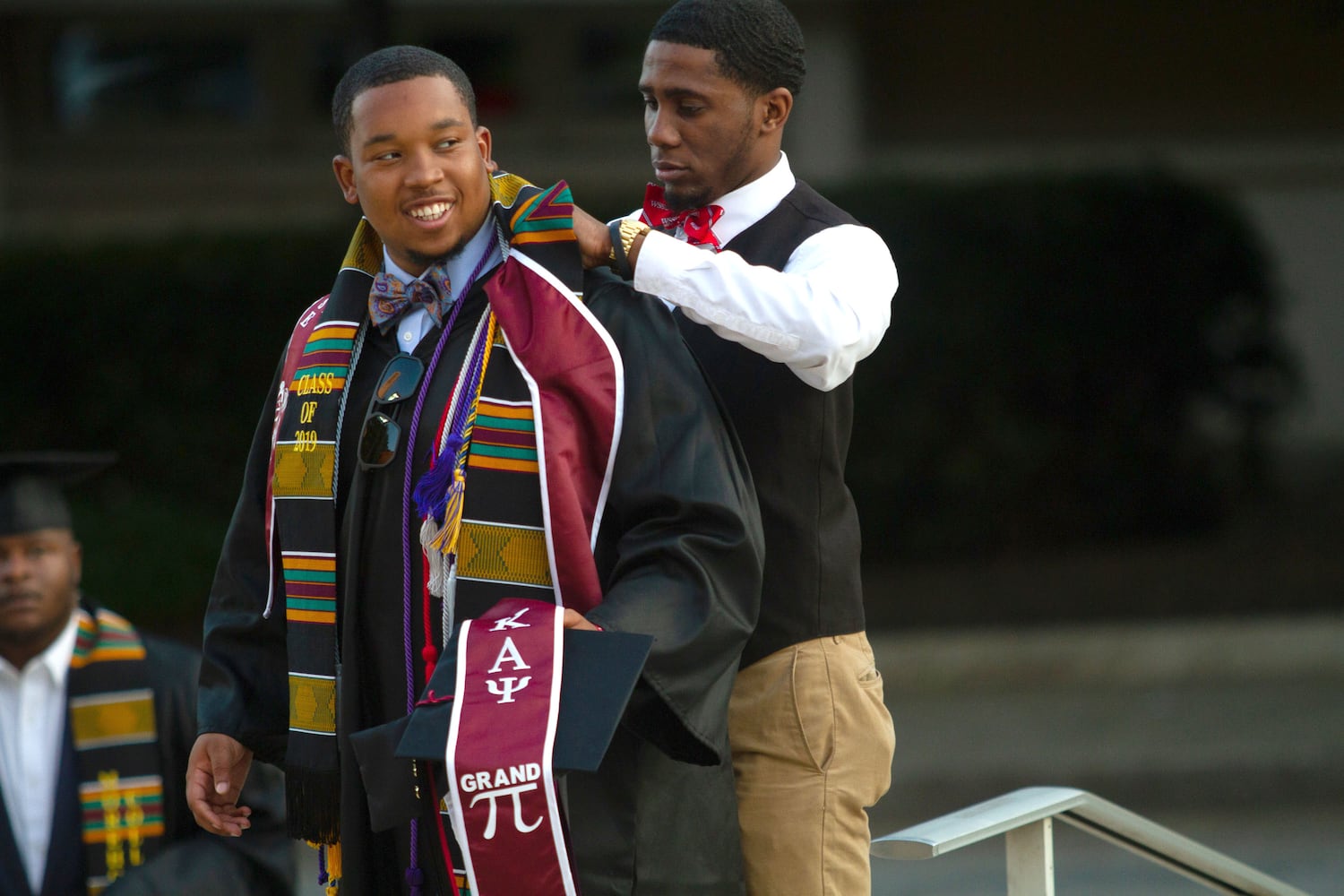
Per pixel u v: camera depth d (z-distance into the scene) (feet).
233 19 110.42
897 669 77.51
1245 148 112.68
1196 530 95.04
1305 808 64.44
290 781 23.45
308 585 23.41
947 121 111.86
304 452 23.53
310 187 110.93
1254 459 96.48
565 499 22.02
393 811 20.99
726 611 21.77
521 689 20.44
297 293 89.86
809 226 27.09
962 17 111.14
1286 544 92.63
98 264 89.25
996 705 74.33
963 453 91.15
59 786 34.50
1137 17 111.55
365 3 67.72
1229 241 92.63
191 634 80.07
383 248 24.30
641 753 22.63
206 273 89.35
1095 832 28.22
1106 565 90.63
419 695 22.74
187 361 89.35
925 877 56.59
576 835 22.02
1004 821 25.05
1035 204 90.74
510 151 110.83
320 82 111.14
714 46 26.48
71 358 88.74
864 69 110.93
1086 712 72.38
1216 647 77.30
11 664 34.81
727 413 23.62
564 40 110.73
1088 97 112.16
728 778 23.48
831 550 26.68
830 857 26.17
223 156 111.14
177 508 87.35
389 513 22.95
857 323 24.90
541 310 22.48
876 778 27.12
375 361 23.82
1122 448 92.89
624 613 21.21
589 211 92.48
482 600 22.17
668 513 22.16
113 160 110.73
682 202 27.55
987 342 90.63
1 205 109.70
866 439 90.84
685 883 22.77
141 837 34.55
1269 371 94.89
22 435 88.89
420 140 22.48
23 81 109.81
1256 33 111.96
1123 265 91.61
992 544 92.53
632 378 22.82
